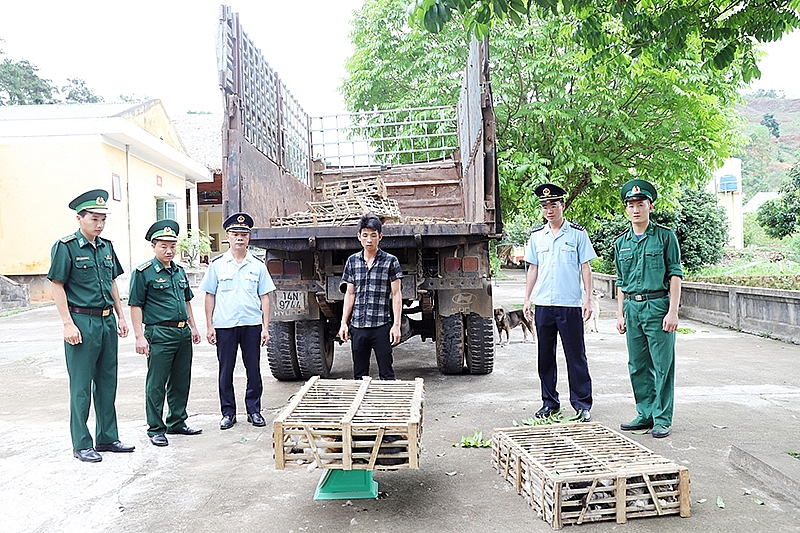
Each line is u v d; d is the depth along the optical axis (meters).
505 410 5.62
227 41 5.97
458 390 6.43
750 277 13.72
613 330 11.40
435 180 8.70
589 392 5.35
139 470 4.29
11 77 39.72
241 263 5.49
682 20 5.06
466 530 3.27
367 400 3.93
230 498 3.76
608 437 4.06
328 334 7.30
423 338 7.89
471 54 6.82
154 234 5.03
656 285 4.86
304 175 8.94
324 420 3.51
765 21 5.07
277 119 7.61
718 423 5.09
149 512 3.57
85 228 4.61
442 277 6.36
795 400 5.87
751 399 5.91
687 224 17.92
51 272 4.43
